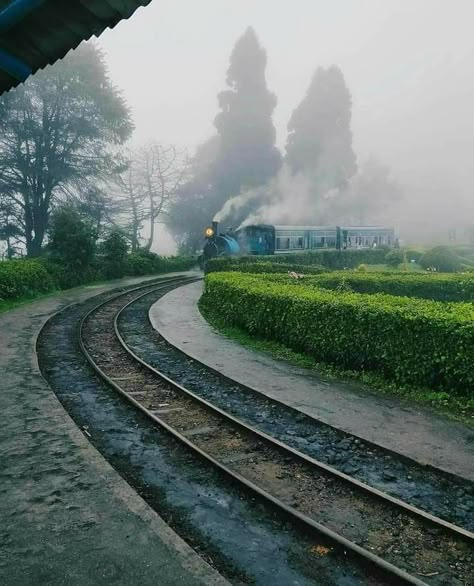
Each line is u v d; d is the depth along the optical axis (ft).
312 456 21.22
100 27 9.07
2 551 13.35
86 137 130.00
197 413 26.35
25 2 7.65
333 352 34.60
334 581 13.25
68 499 16.25
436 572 13.84
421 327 28.84
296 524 15.76
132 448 21.80
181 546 13.84
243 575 13.43
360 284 62.64
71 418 24.11
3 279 63.87
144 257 125.39
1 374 31.37
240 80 188.14
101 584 12.10
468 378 26.61
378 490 17.84
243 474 19.49
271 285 49.75
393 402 27.48
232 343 43.21
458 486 18.62
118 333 46.29
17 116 118.01
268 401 28.19
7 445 20.54
